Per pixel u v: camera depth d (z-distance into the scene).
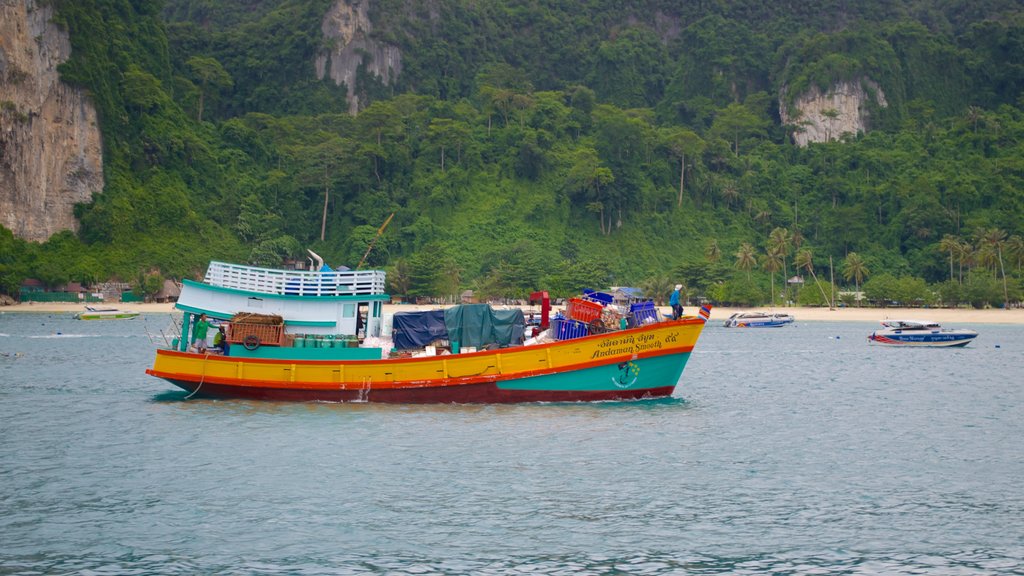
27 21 189.00
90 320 132.12
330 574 20.75
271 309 40.81
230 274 41.38
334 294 41.06
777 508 25.81
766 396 49.72
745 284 181.62
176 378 39.84
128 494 26.45
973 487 28.25
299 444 32.75
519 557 21.88
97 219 194.00
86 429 35.59
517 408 39.38
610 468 30.00
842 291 197.88
